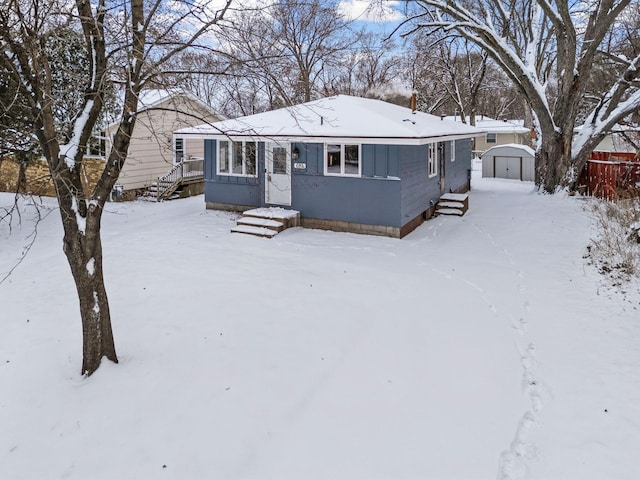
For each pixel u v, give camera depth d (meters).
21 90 5.94
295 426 5.20
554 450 4.70
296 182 14.64
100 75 6.02
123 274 10.12
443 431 5.06
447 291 9.29
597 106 19.22
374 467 4.55
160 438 5.00
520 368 6.31
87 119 6.18
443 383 6.01
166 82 6.52
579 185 19.48
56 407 5.55
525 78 18.47
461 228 14.59
